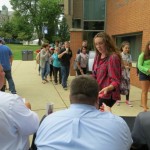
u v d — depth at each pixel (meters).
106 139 1.88
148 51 6.54
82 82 2.07
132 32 10.95
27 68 18.34
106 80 3.80
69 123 1.98
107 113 2.08
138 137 2.25
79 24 15.33
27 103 2.94
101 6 15.07
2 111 2.25
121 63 3.81
